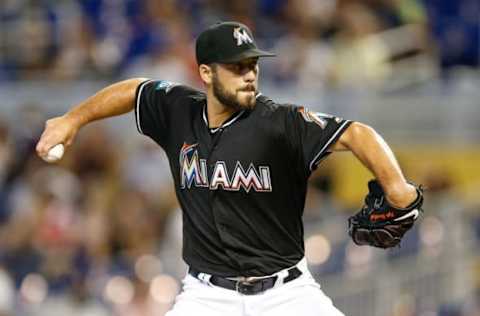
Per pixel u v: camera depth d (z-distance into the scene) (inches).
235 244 784.9
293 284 791.7
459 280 1672.0
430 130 1925.4
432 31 2164.1
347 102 1943.9
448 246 1662.2
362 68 2007.9
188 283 808.3
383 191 745.6
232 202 781.9
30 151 1953.7
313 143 758.5
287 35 2112.5
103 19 2285.9
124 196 1711.4
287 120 769.6
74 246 1631.4
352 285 1481.3
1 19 2303.2
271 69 2027.6
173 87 824.9
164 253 1540.4
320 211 1678.2
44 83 2117.4
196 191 792.3
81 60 2167.8
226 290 792.9
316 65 2020.2
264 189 775.7
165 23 2166.6
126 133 1940.2
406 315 1567.4
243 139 775.7
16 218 1748.3
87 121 834.2
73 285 1521.9
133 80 841.5
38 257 1579.7
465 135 1913.1
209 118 790.5
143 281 1457.9
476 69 2134.6
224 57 762.8
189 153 793.6
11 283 1537.9
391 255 1560.0
